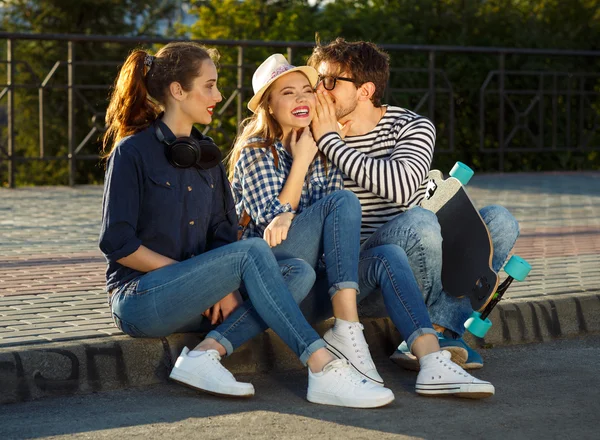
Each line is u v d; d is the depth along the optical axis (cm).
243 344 336
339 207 318
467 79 1164
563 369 352
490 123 1185
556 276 458
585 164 1213
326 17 1272
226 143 978
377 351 365
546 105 1199
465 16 1210
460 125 1171
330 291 316
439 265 334
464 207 335
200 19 1502
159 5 2053
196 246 319
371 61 352
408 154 347
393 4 1262
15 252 511
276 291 299
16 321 347
